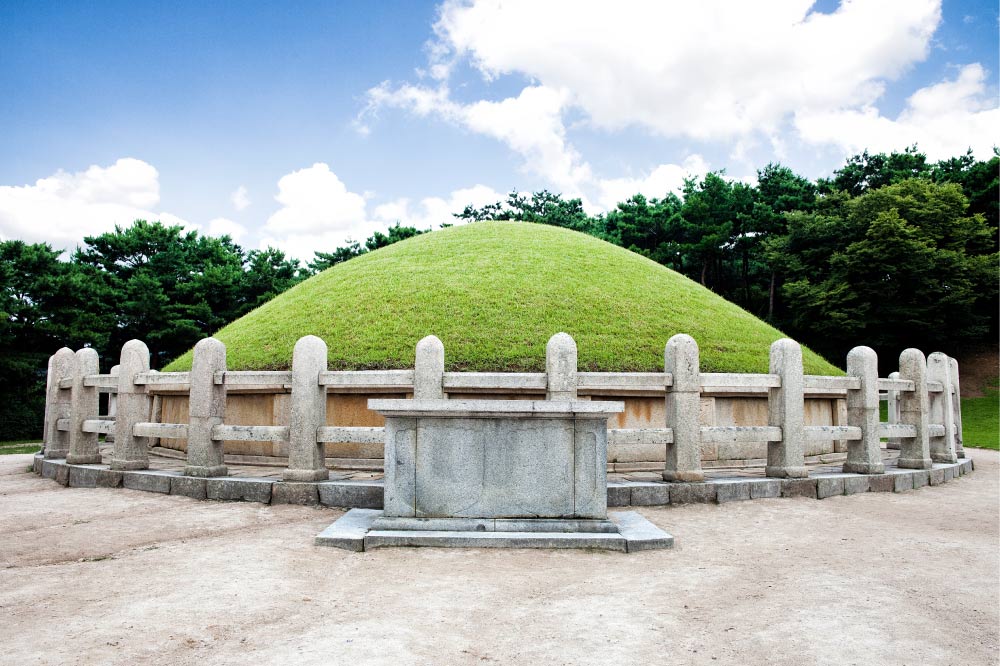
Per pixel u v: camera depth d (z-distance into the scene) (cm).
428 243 1842
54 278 3212
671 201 5459
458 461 657
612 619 448
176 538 661
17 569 562
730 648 401
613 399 1059
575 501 654
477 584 521
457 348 1157
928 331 3494
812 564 592
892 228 3278
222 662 373
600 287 1473
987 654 397
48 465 1098
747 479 873
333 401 1063
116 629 423
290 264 4444
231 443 1127
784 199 4419
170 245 4047
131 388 965
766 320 4272
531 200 5394
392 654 385
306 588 509
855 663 382
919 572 572
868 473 966
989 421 2897
